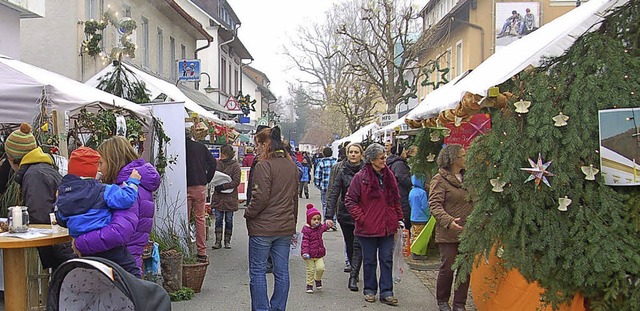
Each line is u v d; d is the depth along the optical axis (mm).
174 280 7484
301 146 71000
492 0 24047
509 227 4645
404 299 7543
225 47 32938
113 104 7500
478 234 4789
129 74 10969
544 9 24062
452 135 7730
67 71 13594
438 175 6438
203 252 8945
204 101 22031
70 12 13602
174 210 8617
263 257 6148
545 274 4488
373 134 20422
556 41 4719
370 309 7059
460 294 6414
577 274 4344
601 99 4352
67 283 3453
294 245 7621
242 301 7422
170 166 8727
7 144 5789
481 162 4734
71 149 7383
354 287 8039
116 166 4762
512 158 4520
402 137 15570
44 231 5145
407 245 9797
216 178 11102
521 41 6219
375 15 21984
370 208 7156
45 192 5684
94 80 10828
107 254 4348
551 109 4438
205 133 11875
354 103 32594
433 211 6297
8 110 6258
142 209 4820
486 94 4684
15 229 5012
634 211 4312
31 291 5844
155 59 19875
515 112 4629
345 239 8391
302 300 7508
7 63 6555
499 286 5547
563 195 4438
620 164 4289
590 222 4355
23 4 11078
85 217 4223
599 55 4434
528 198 4508
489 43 24156
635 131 4242
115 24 15266
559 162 4418
